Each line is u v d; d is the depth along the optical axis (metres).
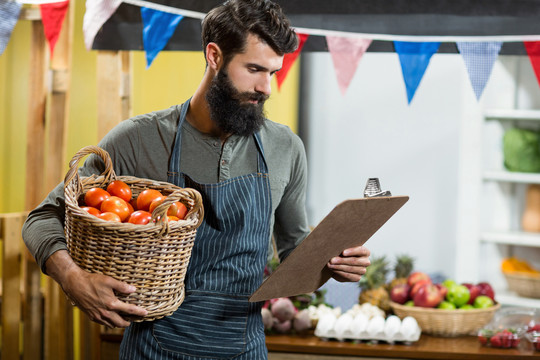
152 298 1.42
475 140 3.80
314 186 4.84
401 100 4.64
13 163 3.39
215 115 1.57
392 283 2.74
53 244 1.46
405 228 4.66
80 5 3.44
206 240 1.63
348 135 4.76
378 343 2.46
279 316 2.52
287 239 1.90
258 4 1.51
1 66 3.37
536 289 3.62
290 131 1.81
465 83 3.80
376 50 2.65
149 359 1.60
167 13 2.60
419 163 4.63
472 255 3.82
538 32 2.50
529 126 3.91
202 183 1.64
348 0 2.60
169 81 3.77
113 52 2.76
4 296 2.81
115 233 1.34
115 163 1.65
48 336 2.94
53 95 3.02
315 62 4.77
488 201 3.97
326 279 1.73
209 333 1.62
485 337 2.41
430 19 2.56
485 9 2.53
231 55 1.52
